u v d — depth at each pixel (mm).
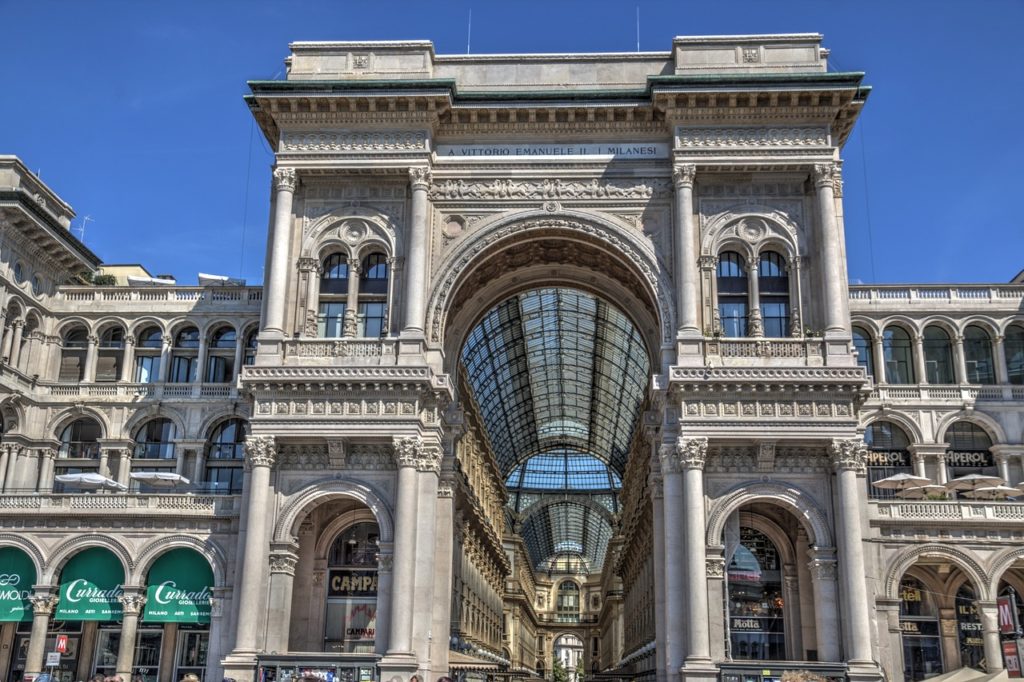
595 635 178875
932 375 62781
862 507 47094
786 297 50188
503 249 52031
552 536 176000
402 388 47250
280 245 49938
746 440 46156
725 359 47719
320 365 48125
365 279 51344
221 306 62844
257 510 46406
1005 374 61750
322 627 50531
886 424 61688
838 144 52500
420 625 45906
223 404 60781
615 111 51031
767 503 48531
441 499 52750
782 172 50438
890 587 48406
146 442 61750
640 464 77750
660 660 48469
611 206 51156
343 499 49031
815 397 46469
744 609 50156
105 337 63656
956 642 53031
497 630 101750
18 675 54375
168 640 54469
